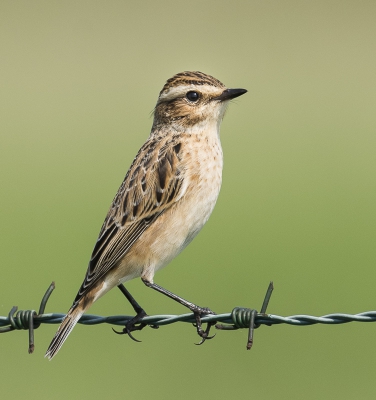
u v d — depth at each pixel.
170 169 9.23
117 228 9.10
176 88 9.68
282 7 35.25
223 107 9.74
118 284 9.23
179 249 9.37
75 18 33.59
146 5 35.03
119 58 30.31
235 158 23.19
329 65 30.22
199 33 32.50
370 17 34.31
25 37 31.94
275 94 28.03
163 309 14.79
